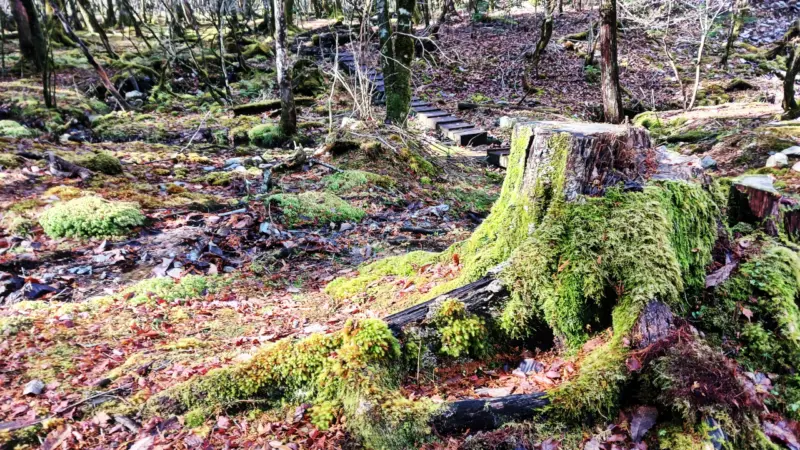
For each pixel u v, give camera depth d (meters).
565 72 17.09
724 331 2.53
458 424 2.21
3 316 3.41
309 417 2.37
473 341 2.61
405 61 10.05
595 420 2.19
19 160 6.23
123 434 2.33
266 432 2.31
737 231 3.03
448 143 11.33
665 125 11.05
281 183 7.05
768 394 2.31
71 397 2.56
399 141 8.84
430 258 3.94
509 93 15.55
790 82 8.91
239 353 2.95
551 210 2.74
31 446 2.26
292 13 23.47
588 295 2.51
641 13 17.73
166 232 5.07
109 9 23.64
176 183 6.66
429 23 20.78
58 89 12.76
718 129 9.31
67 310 3.54
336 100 13.01
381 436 2.19
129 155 7.87
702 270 2.70
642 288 2.39
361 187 7.11
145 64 15.48
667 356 2.19
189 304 3.83
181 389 2.50
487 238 3.24
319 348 2.54
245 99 14.09
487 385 2.49
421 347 2.57
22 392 2.60
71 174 6.13
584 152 2.69
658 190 2.66
